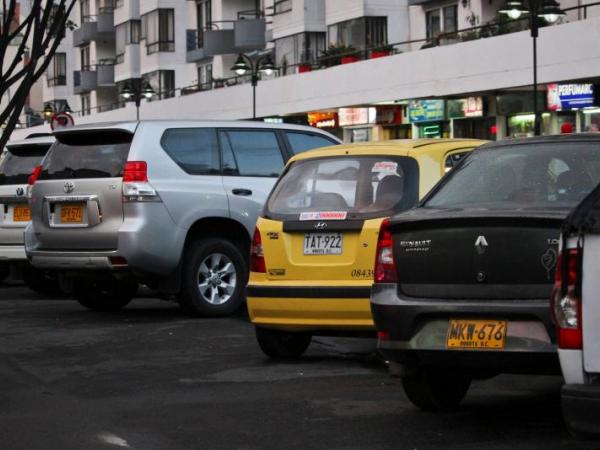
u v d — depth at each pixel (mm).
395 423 11828
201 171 21141
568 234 8734
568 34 42188
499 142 12641
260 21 79562
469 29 47719
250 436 11320
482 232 11125
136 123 20828
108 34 107625
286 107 61688
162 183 20625
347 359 16172
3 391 14016
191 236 21125
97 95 110188
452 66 48500
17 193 25766
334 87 57250
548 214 10891
